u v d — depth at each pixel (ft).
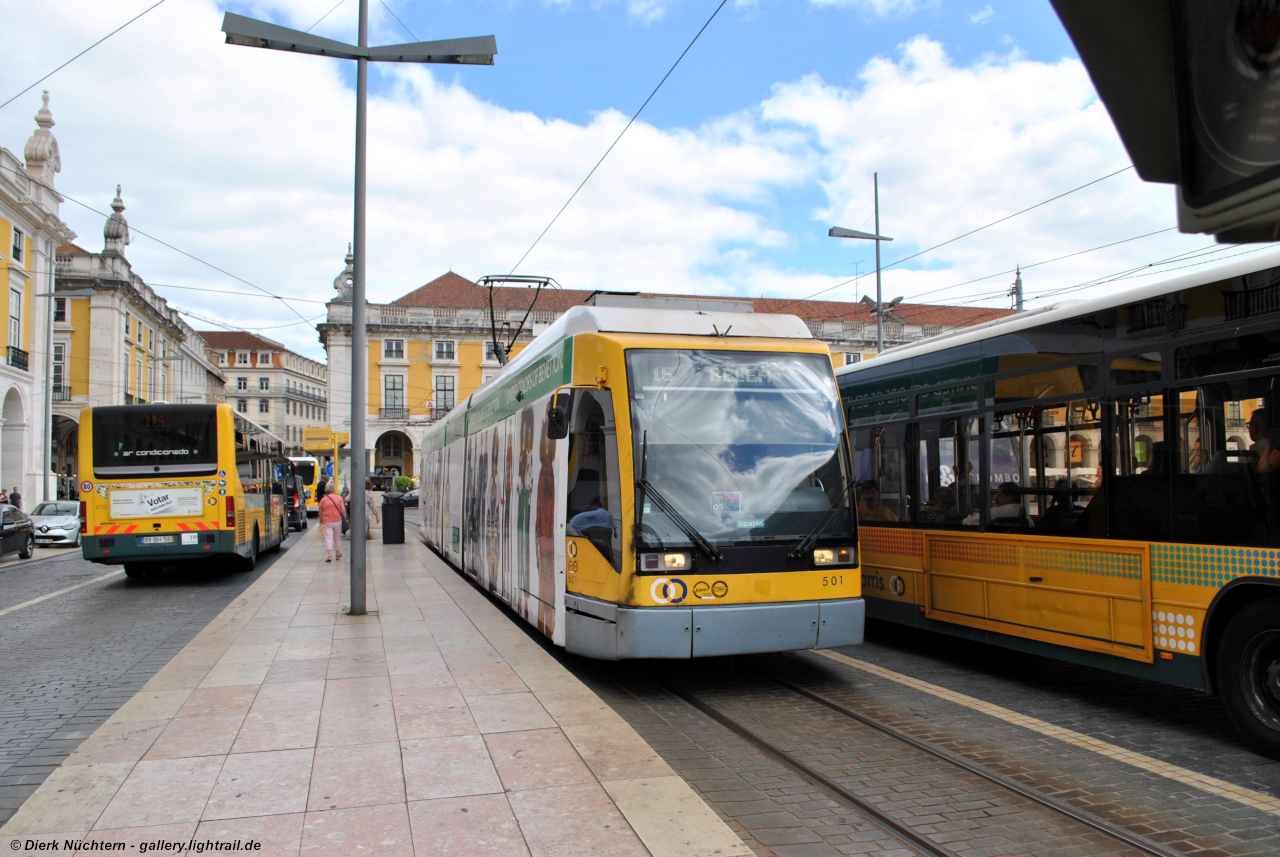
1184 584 18.52
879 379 30.76
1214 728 19.81
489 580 38.40
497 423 37.78
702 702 22.26
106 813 12.63
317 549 74.79
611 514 22.48
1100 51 5.52
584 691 20.03
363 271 33.83
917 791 15.58
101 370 169.37
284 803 13.01
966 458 25.77
